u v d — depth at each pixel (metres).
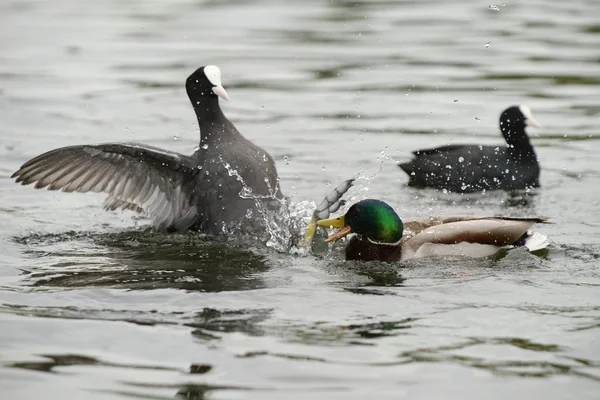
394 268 11.57
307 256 12.26
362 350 8.75
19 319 9.63
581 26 29.11
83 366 8.43
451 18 30.80
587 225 13.84
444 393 7.82
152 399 7.73
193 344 8.92
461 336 9.11
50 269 11.60
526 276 11.12
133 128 20.17
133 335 9.18
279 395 7.77
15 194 15.71
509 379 8.09
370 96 22.53
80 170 13.30
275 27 30.19
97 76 24.50
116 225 14.03
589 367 8.32
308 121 20.56
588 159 18.03
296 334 9.17
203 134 14.17
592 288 10.62
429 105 21.75
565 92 22.50
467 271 11.37
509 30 28.91
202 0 35.09
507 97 22.25
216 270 11.57
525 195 16.00
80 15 32.59
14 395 7.83
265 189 13.49
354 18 31.22
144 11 33.22
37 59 26.25
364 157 18.14
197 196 13.61
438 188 16.55
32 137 19.33
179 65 25.61
